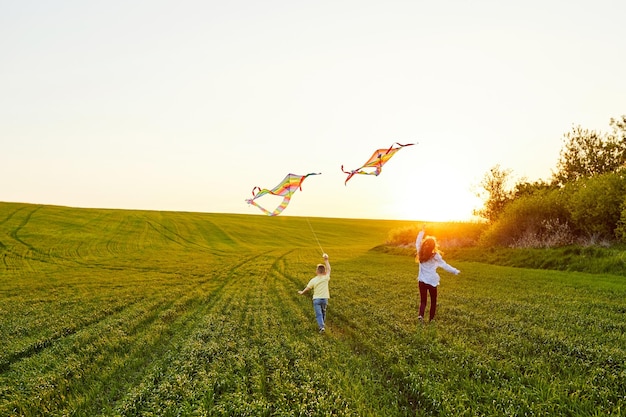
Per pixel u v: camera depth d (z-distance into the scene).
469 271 26.31
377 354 10.30
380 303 16.48
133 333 14.08
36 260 42.41
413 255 43.91
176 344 12.36
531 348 9.71
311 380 8.71
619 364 8.22
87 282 27.33
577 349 9.20
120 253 49.88
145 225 77.94
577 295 16.28
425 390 7.80
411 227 53.94
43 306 19.02
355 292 19.69
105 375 9.91
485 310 14.22
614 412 6.45
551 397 7.01
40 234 60.41
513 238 37.16
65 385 9.36
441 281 22.06
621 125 42.59
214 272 32.78
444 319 13.20
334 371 9.13
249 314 16.02
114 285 25.77
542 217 35.59
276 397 8.09
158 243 61.38
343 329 13.26
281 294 20.55
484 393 7.49
